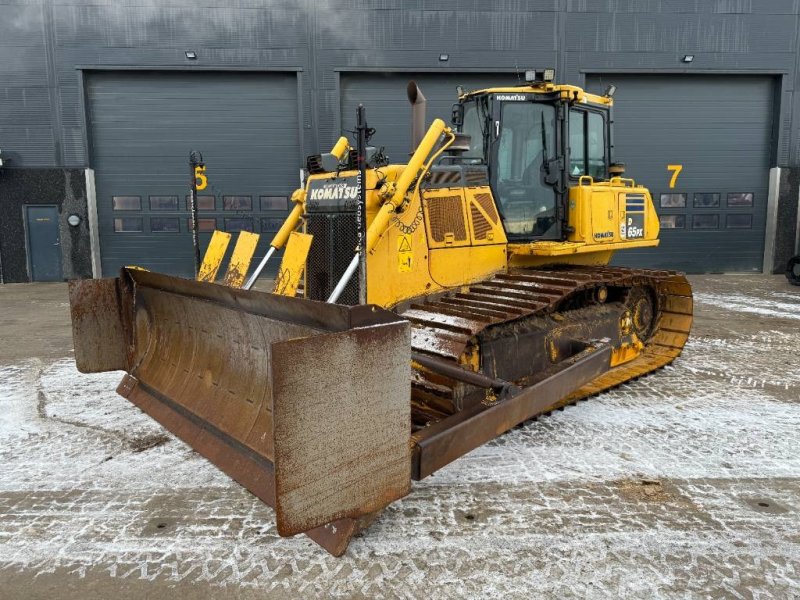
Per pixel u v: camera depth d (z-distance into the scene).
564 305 5.22
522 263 5.42
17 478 3.68
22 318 9.38
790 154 14.25
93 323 4.61
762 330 8.18
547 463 3.84
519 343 4.57
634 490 3.48
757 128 14.34
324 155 4.57
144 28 12.90
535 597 2.54
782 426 4.50
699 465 3.82
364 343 2.51
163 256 13.86
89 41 12.89
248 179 13.73
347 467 2.53
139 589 2.60
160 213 13.71
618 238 5.76
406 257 4.43
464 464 3.83
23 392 5.42
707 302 10.66
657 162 14.32
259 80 13.45
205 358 3.99
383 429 2.64
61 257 13.63
